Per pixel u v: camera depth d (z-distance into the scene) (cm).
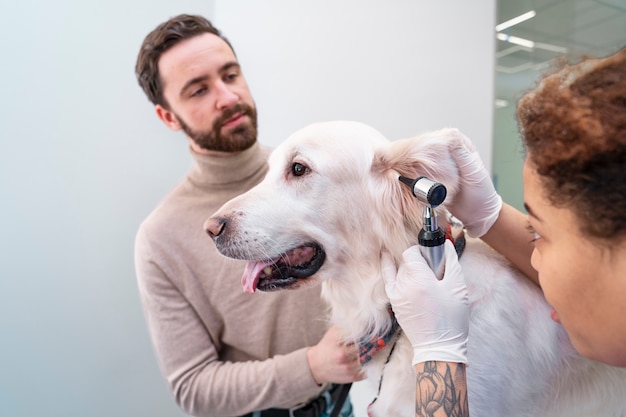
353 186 91
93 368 162
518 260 82
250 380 98
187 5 165
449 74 182
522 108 50
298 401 111
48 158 147
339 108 180
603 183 40
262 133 176
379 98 182
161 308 107
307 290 110
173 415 180
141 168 165
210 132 107
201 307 109
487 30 182
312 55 175
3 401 148
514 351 78
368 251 91
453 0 178
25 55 139
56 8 142
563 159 42
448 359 66
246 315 109
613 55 44
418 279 70
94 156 155
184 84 104
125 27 155
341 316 98
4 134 139
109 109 155
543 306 81
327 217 92
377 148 90
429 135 80
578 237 44
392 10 177
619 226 40
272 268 95
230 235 92
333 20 174
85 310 159
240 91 110
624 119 38
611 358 48
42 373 153
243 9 170
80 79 149
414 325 70
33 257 148
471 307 79
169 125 123
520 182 189
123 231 163
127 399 170
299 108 177
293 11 173
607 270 43
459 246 86
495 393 76
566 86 44
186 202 112
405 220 86
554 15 188
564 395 83
